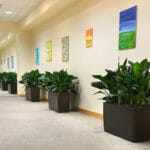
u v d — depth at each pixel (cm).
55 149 254
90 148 258
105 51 415
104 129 330
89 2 456
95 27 445
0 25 789
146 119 281
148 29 316
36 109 532
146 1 319
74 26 526
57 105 488
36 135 311
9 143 276
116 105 302
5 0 540
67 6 502
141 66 271
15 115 455
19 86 826
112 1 395
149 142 279
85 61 482
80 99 502
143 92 279
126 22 357
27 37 834
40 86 719
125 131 288
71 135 311
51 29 658
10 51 1242
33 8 615
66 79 493
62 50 589
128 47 353
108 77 319
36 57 792
